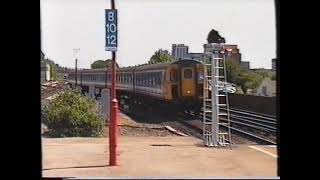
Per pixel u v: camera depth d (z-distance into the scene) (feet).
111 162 30.55
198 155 36.22
